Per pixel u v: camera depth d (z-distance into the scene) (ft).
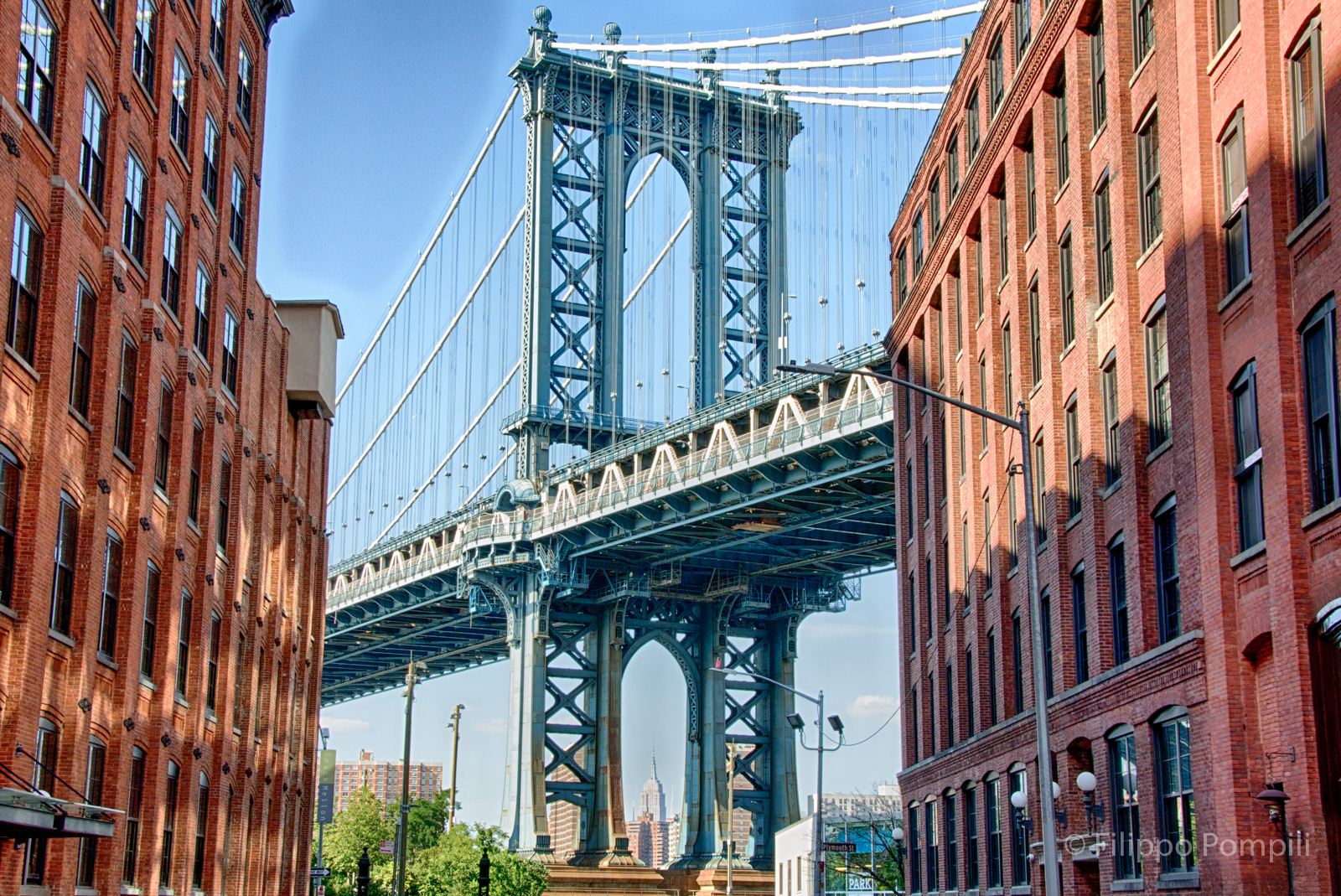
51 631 88.33
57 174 88.74
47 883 90.38
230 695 132.36
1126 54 103.35
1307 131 73.92
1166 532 95.09
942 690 159.53
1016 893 125.70
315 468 183.42
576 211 366.84
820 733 179.83
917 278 171.32
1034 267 125.29
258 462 146.72
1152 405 97.91
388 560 421.59
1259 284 77.15
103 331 97.30
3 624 81.61
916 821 172.45
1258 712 79.82
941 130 164.25
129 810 106.01
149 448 106.52
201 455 123.75
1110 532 104.99
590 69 370.12
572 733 377.71
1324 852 69.77
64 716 91.25
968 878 145.48
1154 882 92.89
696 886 368.89
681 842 419.95
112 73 100.32
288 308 171.53
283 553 159.22
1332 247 69.36
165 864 115.44
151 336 106.73
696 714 391.04
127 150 102.58
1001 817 130.72
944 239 157.38
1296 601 72.18
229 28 135.13
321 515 187.21
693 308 359.87
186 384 116.47
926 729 167.73
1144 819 95.09
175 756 116.47
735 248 370.32
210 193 129.59
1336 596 69.05
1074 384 113.60
